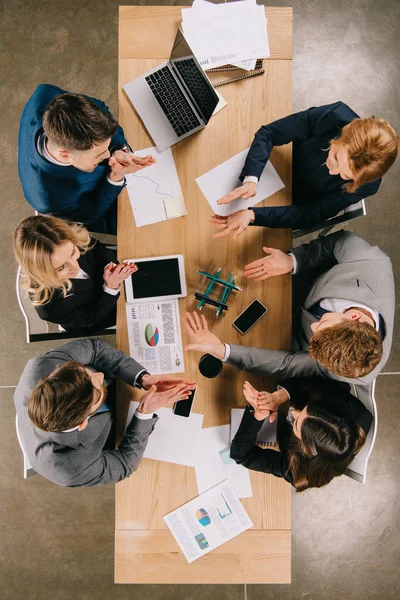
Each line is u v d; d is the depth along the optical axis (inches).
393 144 64.7
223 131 79.1
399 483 108.3
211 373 76.2
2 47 112.1
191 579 75.6
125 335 77.4
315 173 80.0
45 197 74.7
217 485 75.8
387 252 109.7
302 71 111.5
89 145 63.2
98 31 111.9
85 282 77.7
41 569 107.0
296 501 108.0
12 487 107.7
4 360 109.1
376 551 107.5
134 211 78.2
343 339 64.3
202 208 78.4
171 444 75.9
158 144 78.5
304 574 107.2
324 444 66.1
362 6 111.5
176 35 75.8
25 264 66.7
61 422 63.7
